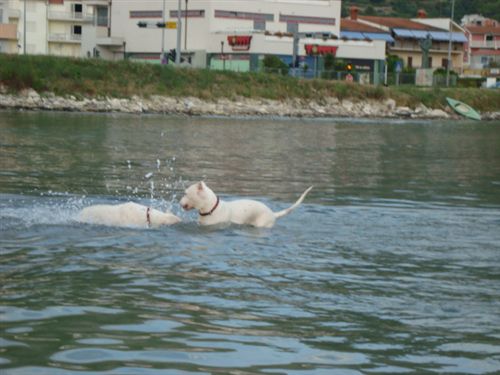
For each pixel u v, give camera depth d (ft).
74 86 163.32
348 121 167.32
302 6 259.19
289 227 38.55
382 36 293.43
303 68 218.38
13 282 26.50
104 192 47.91
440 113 201.87
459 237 37.55
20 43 278.87
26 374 18.54
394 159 82.99
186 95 172.96
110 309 23.86
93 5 266.16
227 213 38.32
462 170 72.69
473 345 21.91
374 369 19.88
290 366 19.85
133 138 95.96
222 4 242.78
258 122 147.64
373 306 25.45
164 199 46.21
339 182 58.80
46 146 79.15
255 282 27.84
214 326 22.71
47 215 38.52
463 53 321.11
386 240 36.22
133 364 19.49
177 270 29.07
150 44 250.16
